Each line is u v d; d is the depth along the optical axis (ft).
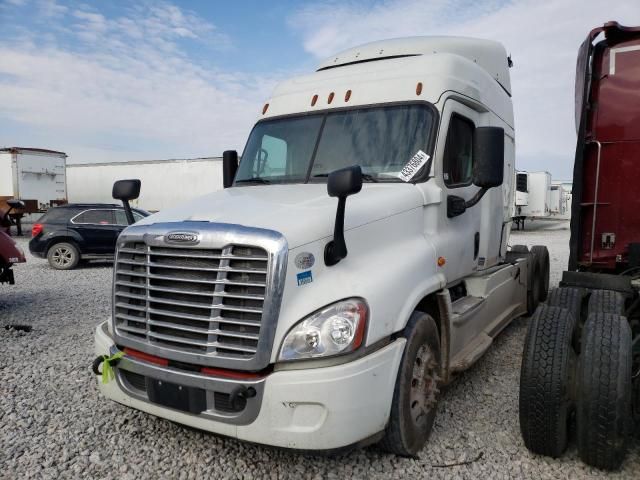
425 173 13.34
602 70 16.29
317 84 15.88
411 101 14.07
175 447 12.25
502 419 13.62
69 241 44.39
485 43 19.06
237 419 9.66
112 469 11.36
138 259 10.99
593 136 16.48
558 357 11.29
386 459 11.54
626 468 11.34
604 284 14.57
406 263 11.53
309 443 9.44
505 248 21.47
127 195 12.67
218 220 10.33
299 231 9.91
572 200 16.26
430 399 12.15
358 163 13.89
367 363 9.78
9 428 13.29
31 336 21.98
